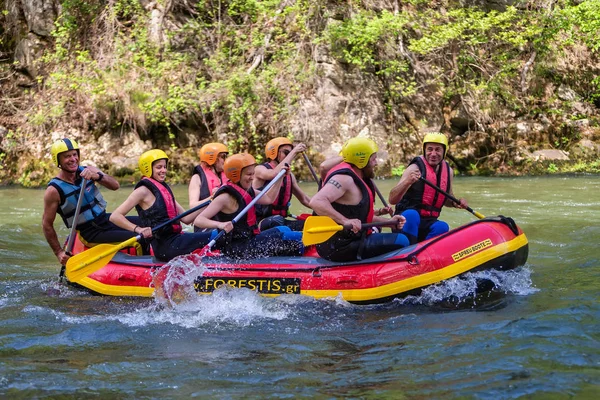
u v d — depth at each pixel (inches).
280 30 964.0
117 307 327.6
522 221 529.3
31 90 954.7
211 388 225.3
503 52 1016.2
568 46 1055.0
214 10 984.3
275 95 924.0
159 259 354.9
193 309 321.1
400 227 320.2
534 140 968.3
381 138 933.8
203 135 919.0
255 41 949.2
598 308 288.7
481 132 968.3
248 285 327.3
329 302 317.7
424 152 362.3
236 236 342.6
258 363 248.1
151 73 916.0
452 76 994.1
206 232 350.9
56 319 307.6
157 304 331.9
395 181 853.8
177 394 221.1
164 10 962.1
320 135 912.3
